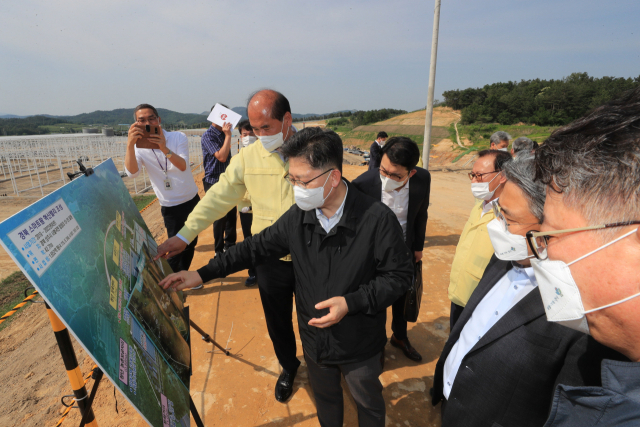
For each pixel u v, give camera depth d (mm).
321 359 1552
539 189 1051
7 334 4020
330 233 1479
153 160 3324
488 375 1191
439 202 8664
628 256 571
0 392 2930
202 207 2180
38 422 2510
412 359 2723
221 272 1736
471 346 1382
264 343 2891
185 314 1881
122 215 1441
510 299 1262
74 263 934
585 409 650
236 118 4320
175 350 1470
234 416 2178
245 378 2498
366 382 1561
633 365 598
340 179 1462
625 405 580
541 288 744
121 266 1241
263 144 2100
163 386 1188
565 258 653
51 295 784
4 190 16312
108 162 1517
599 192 581
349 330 1497
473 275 2055
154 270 1657
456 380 1325
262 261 1795
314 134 1368
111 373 877
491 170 1873
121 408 2320
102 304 996
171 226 3582
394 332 2781
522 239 1135
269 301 2164
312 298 1585
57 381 3051
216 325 3133
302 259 1582
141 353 1125
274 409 2232
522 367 1097
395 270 1463
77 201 1085
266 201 2217
